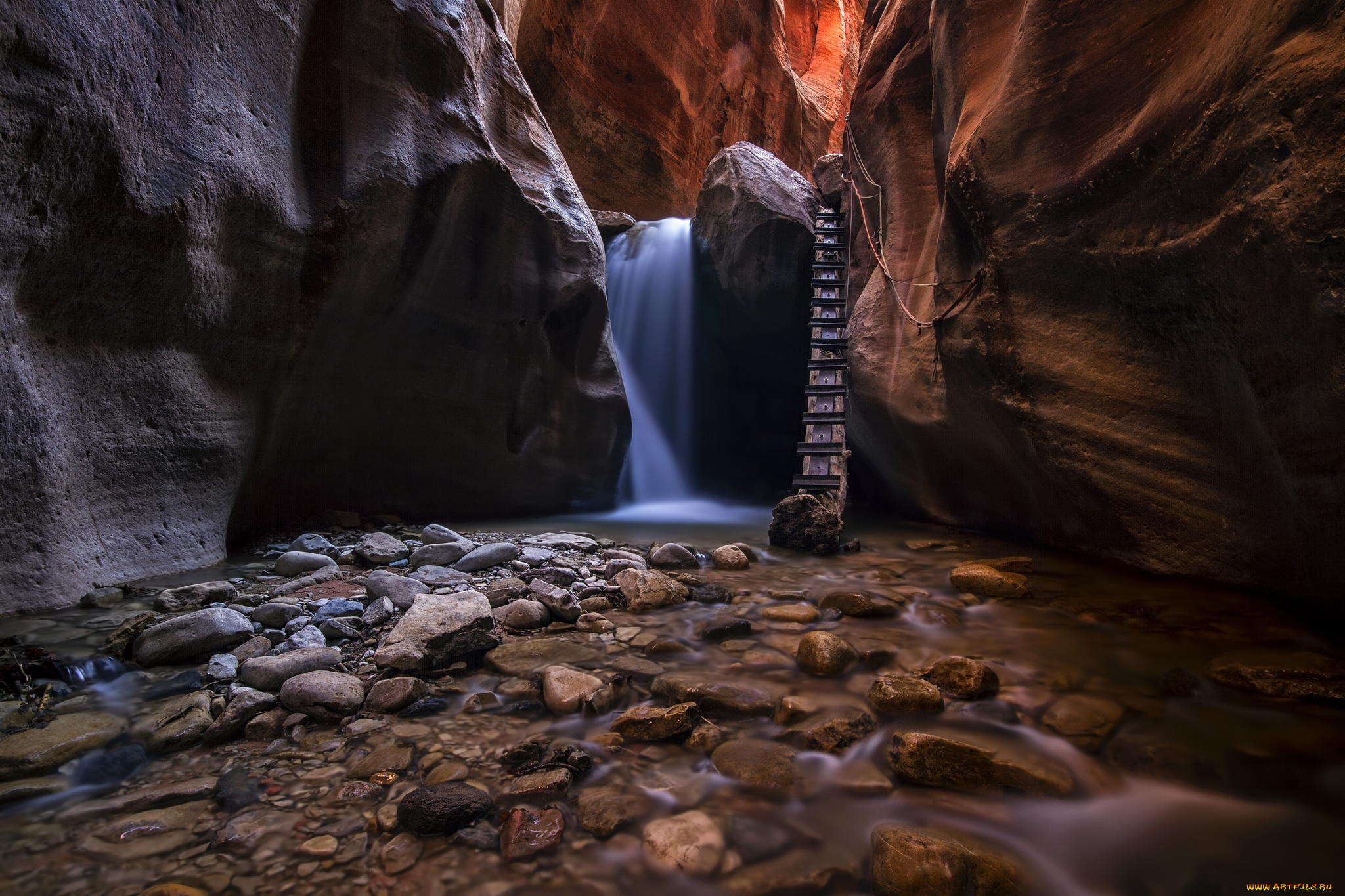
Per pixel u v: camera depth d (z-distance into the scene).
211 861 1.59
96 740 2.09
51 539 3.35
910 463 7.68
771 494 11.73
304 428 5.60
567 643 3.14
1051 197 4.28
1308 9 2.50
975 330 5.22
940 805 1.86
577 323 8.07
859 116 9.27
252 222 4.39
